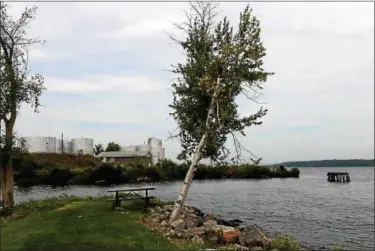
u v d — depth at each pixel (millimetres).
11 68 24656
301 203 55312
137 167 112438
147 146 155625
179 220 19453
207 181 114812
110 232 17047
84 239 16031
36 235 17000
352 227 35375
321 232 32750
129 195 30484
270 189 83125
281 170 154375
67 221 19422
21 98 25078
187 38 22281
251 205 51000
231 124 21188
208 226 18734
